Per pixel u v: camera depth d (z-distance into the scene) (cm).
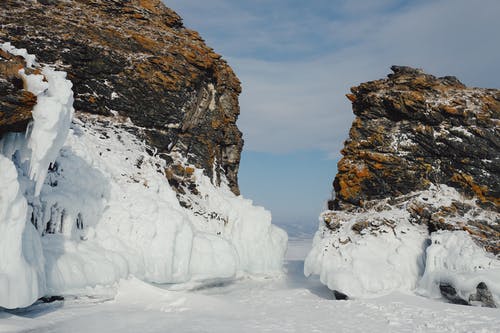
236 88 2955
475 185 2141
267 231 2417
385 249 2008
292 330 1290
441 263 1812
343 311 1576
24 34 2142
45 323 1224
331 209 2541
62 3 2378
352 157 2456
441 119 2262
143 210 1838
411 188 2278
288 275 2567
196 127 2628
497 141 2144
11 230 1086
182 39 2694
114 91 2306
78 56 2216
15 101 1088
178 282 1869
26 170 1243
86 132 2103
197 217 2217
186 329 1252
